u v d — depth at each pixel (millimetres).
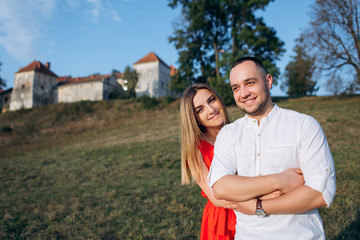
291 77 40594
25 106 46000
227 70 25859
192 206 4969
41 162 11320
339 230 3129
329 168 1198
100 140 17312
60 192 6738
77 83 47125
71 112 33406
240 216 1444
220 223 1812
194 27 28562
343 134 9703
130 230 4160
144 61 50781
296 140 1310
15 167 10672
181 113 2049
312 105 19812
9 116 34562
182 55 31047
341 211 3604
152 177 7488
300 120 1335
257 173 1390
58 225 4543
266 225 1299
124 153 11648
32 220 4930
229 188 1341
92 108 34344
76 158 11648
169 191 6031
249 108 1415
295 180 1241
